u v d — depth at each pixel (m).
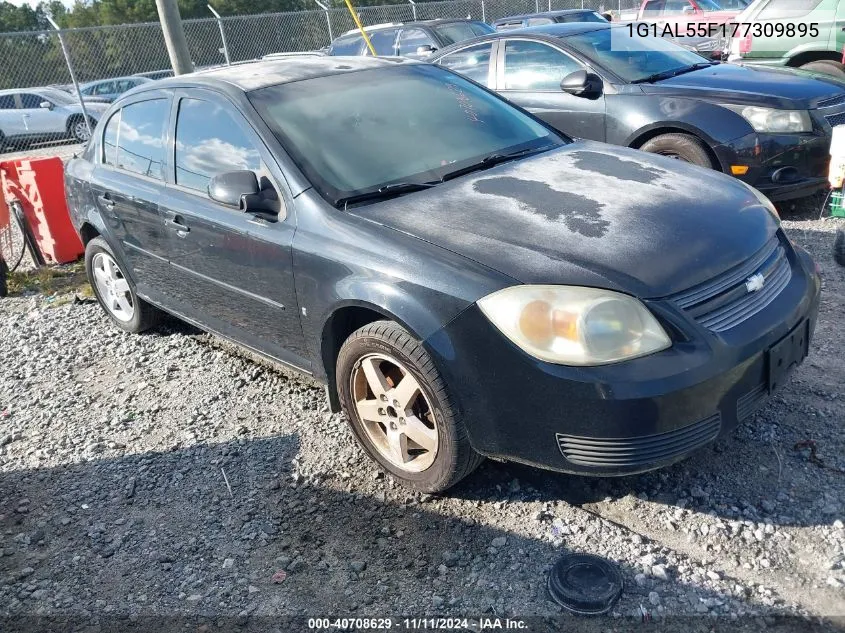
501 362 2.61
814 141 5.55
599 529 2.82
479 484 3.15
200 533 3.10
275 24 15.98
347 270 3.01
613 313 2.50
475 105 4.10
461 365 2.69
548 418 2.59
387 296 2.85
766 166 5.59
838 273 4.81
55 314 5.93
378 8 17.72
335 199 3.23
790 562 2.56
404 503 3.11
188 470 3.55
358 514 3.09
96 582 2.90
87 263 5.34
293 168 3.36
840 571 2.49
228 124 3.74
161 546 3.05
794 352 2.85
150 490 3.44
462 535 2.89
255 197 3.36
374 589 2.68
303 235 3.22
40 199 6.95
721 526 2.75
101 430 4.03
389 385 3.10
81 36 14.16
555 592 2.53
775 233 3.11
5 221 6.77
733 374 2.58
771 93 5.64
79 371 4.83
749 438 3.22
